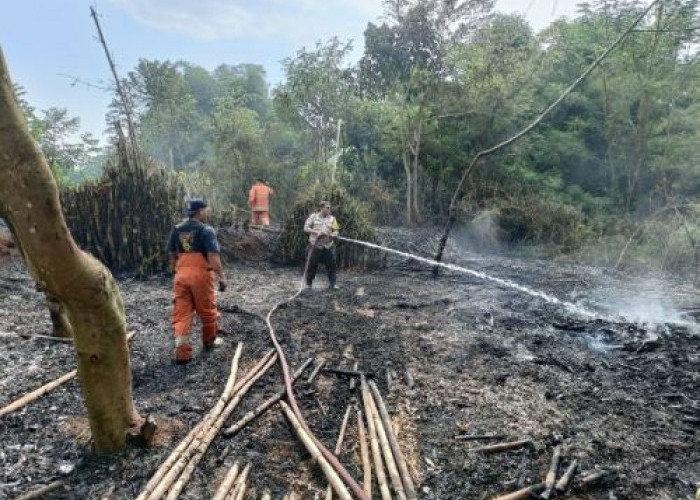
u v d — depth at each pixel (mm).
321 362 5602
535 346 6449
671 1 16812
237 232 12156
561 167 21469
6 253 9703
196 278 5590
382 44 21906
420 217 18891
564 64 22141
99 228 10008
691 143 18109
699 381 5344
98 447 3721
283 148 23453
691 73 18500
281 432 4152
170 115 23359
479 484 3557
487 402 4746
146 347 5961
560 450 3928
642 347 6395
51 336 6090
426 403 4703
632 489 3529
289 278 10531
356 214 11789
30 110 19094
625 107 19531
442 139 19703
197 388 4891
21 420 4168
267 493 3395
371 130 21734
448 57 19375
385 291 9484
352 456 3855
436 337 6645
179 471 3506
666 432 4301
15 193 2820
